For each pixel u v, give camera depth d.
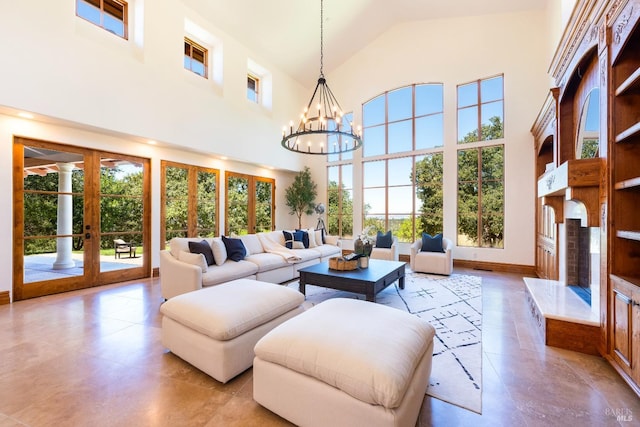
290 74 7.92
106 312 3.36
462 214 6.37
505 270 5.79
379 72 7.38
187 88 5.30
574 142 3.31
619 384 1.98
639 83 1.97
